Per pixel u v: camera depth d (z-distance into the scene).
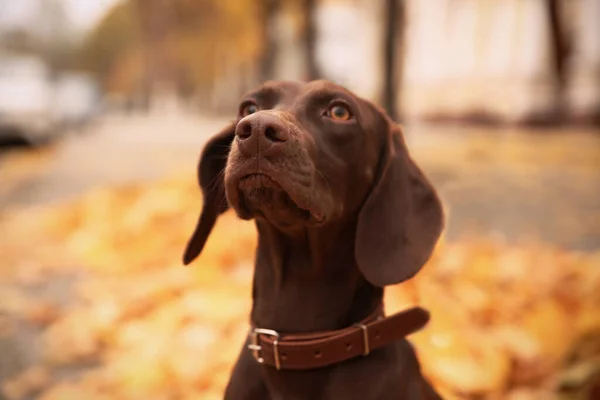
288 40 5.87
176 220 1.75
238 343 1.08
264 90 0.68
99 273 1.51
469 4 5.27
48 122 4.66
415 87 5.58
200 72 8.97
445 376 0.98
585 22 4.73
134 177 2.85
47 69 5.07
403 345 0.67
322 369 0.64
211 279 1.33
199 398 0.97
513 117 4.96
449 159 3.11
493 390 0.97
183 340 1.11
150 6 8.59
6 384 1.03
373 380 0.63
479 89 5.22
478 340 1.07
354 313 0.66
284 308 0.67
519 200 2.21
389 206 0.66
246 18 6.43
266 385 0.66
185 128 6.61
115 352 1.13
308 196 0.60
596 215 2.02
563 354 1.08
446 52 5.43
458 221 1.92
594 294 1.29
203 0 7.61
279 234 0.66
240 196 0.61
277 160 0.58
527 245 1.65
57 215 1.98
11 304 1.31
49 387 1.03
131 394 1.00
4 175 3.20
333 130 0.64
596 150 3.50
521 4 4.97
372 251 0.65
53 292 1.40
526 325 1.16
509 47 5.06
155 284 1.33
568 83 4.83
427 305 1.13
